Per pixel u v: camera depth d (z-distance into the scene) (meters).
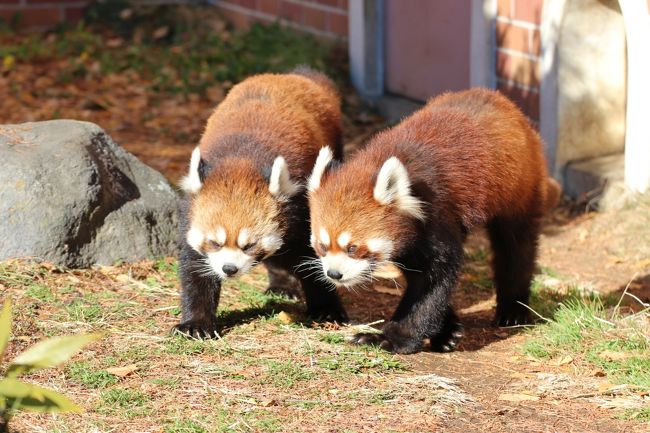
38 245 8.44
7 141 9.00
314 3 17.19
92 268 8.71
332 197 7.26
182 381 6.62
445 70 14.41
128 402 6.26
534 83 12.38
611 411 6.45
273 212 7.62
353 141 14.10
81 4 19.31
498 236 8.38
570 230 11.38
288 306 8.59
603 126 12.20
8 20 18.77
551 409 6.48
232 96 9.12
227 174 7.64
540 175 8.45
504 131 7.98
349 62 16.42
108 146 9.48
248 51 17.38
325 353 7.25
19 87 15.91
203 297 7.65
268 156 7.98
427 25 14.66
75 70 16.70
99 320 7.65
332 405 6.34
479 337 8.31
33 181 8.60
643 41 10.95
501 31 12.84
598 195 11.67
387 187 7.15
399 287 9.58
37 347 4.03
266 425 5.96
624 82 12.11
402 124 8.01
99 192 8.88
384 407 6.36
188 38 18.45
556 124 12.01
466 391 6.81
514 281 8.48
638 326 7.93
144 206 9.27
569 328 7.91
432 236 7.37
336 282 7.27
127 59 17.47
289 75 9.85
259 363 7.00
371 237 7.16
